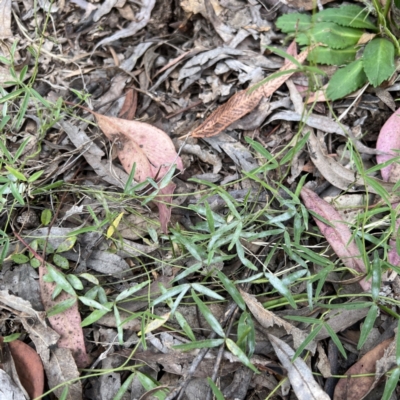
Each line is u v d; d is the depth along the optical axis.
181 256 0.34
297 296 0.34
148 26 0.45
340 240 0.35
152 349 0.32
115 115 0.42
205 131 0.39
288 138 0.40
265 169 0.33
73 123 0.41
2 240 0.33
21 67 0.44
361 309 0.33
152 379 0.30
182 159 0.40
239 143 0.40
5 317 0.33
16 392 0.30
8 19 0.46
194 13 0.44
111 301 0.34
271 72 0.42
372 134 0.40
